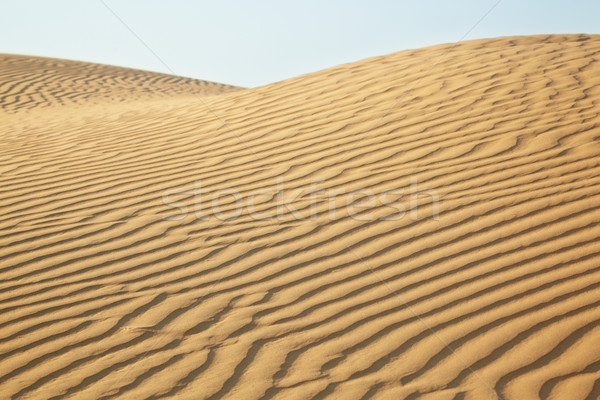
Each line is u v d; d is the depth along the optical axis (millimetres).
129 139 6480
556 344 2664
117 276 3500
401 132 5449
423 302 3072
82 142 6551
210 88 23266
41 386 2566
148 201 4594
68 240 3971
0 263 3674
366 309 3057
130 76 21641
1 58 19438
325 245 3742
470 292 3115
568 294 3010
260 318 3031
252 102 7461
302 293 3246
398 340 2787
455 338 2766
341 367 2619
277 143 5672
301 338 2848
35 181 5160
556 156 4578
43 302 3234
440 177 4488
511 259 3373
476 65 7379
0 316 3102
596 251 3355
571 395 2350
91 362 2725
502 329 2799
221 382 2553
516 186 4207
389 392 2436
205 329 2953
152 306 3174
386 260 3508
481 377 2494
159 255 3738
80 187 4965
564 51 7855
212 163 5348
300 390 2475
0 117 9984
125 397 2479
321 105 6695
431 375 2529
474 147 4910
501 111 5613
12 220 4320
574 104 5566
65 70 19453
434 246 3598
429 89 6594
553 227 3648
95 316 3094
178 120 7242
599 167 4328
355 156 5086
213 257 3686
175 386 2539
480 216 3873
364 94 6836
